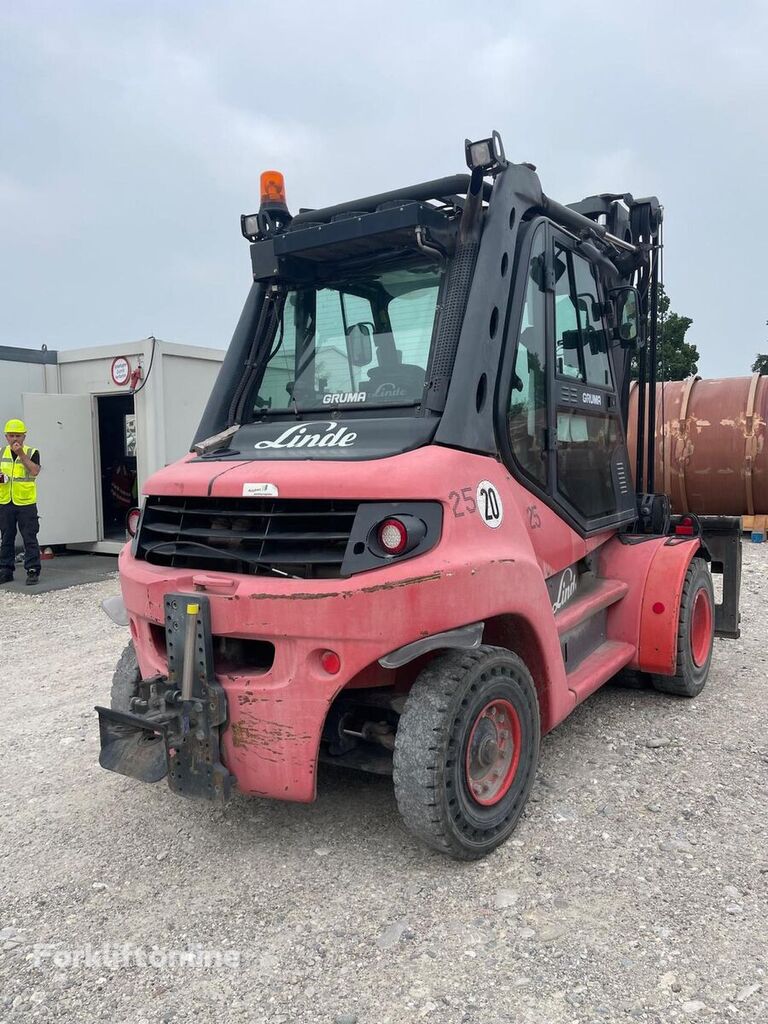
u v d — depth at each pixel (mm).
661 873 3217
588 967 2666
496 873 3252
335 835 3621
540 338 4004
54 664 6715
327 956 2779
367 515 3051
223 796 3145
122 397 12305
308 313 4207
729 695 5461
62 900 3184
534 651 3725
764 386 8969
